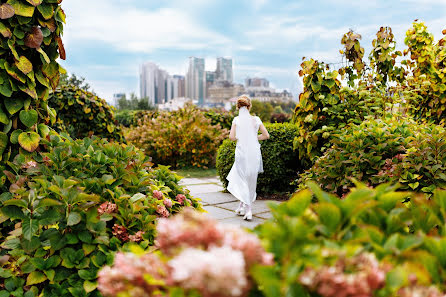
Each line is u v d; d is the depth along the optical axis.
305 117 5.09
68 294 2.05
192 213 1.03
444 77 5.04
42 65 2.97
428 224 1.21
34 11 2.81
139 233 2.26
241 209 5.06
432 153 3.03
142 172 2.98
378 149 3.35
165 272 0.93
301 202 1.09
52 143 2.87
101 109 7.10
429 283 0.91
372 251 1.01
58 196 2.17
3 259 2.21
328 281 0.82
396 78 6.07
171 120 10.73
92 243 2.11
